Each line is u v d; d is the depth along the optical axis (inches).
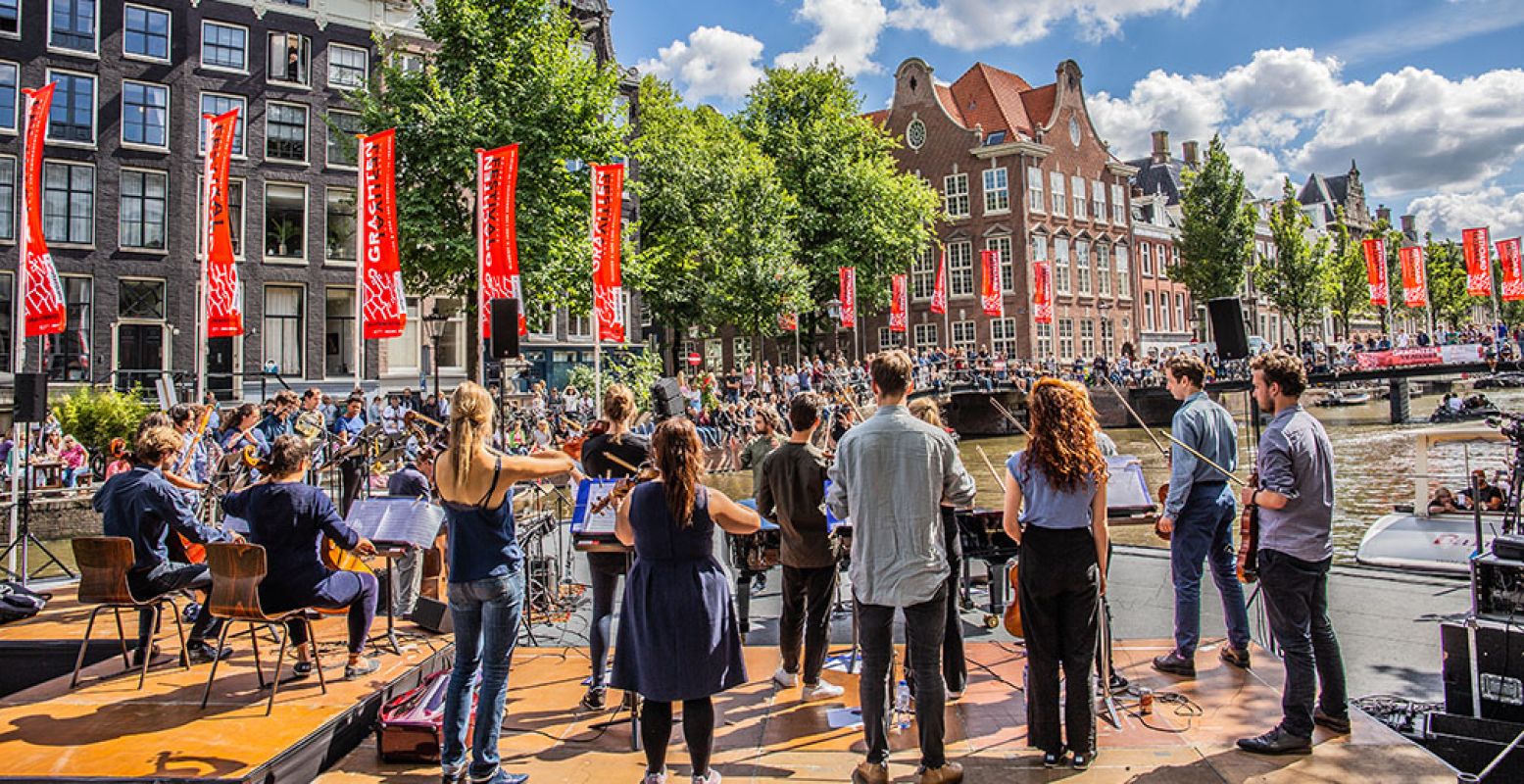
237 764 159.3
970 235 1715.1
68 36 868.0
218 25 932.6
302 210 967.6
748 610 253.1
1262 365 171.8
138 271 888.3
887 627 154.6
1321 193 3061.0
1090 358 1781.5
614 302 655.8
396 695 207.6
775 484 201.6
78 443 634.8
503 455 159.0
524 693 209.6
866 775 155.0
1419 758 162.4
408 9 1022.4
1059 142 1769.2
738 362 1847.9
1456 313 2650.1
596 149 854.5
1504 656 174.6
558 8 873.5
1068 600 160.6
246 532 254.5
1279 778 155.9
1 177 845.8
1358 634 243.0
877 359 159.3
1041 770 161.9
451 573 157.8
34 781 153.9
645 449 203.8
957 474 155.6
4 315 842.2
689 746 151.4
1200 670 211.2
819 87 1427.2
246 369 928.3
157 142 901.8
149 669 219.8
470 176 811.4
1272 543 167.6
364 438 305.1
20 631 258.2
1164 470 878.4
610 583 197.0
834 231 1398.9
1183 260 1756.9
